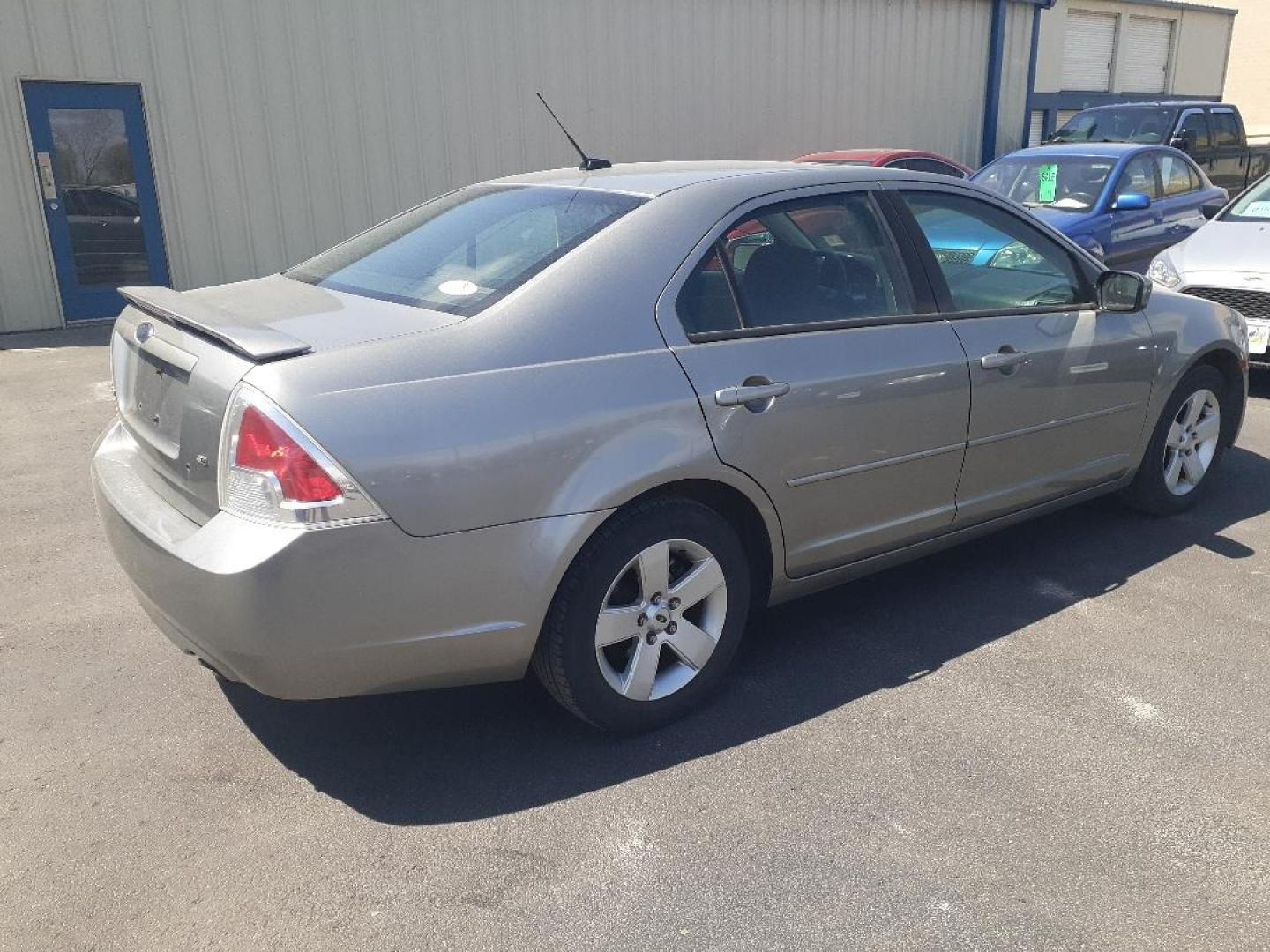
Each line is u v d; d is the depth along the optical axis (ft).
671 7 40.32
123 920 7.91
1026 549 14.99
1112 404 14.08
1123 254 28.35
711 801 9.33
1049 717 10.63
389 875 8.40
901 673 11.55
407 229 12.08
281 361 8.52
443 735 10.43
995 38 52.08
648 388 9.62
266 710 10.88
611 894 8.18
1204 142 42.50
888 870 8.42
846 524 11.45
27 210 31.32
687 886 8.27
